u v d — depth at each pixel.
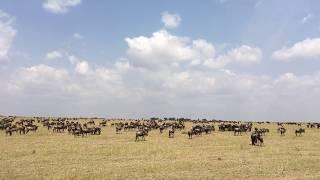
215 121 168.25
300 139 77.00
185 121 169.25
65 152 52.50
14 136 79.06
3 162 43.31
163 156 49.38
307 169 39.66
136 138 72.44
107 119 178.38
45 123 112.06
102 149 55.62
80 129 81.00
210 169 39.06
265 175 36.19
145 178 34.06
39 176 34.25
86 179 32.97
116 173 36.22
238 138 77.75
